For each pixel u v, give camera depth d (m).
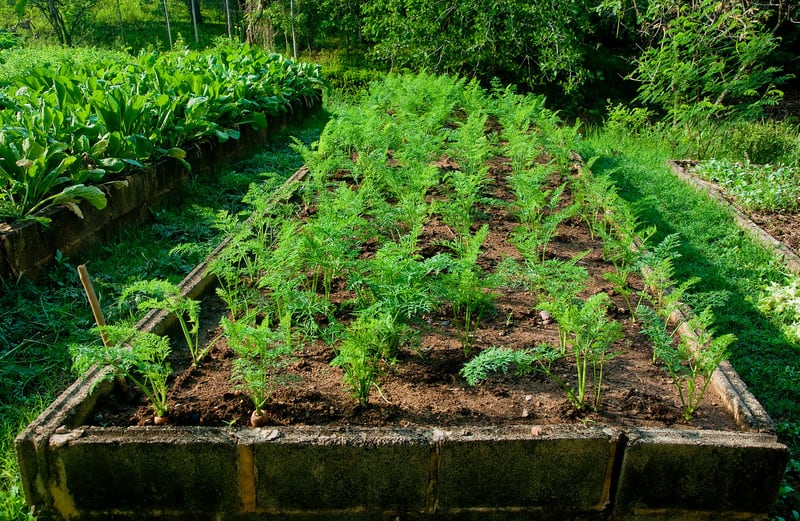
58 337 4.19
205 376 3.54
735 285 5.37
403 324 3.52
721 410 3.43
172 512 2.92
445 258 3.64
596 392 3.53
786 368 4.23
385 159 6.43
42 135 5.45
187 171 7.00
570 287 3.86
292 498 2.91
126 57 15.26
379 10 17.69
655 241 6.28
